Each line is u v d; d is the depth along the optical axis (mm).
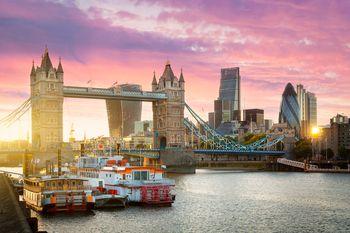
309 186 172250
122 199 105000
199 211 104188
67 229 82188
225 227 87125
